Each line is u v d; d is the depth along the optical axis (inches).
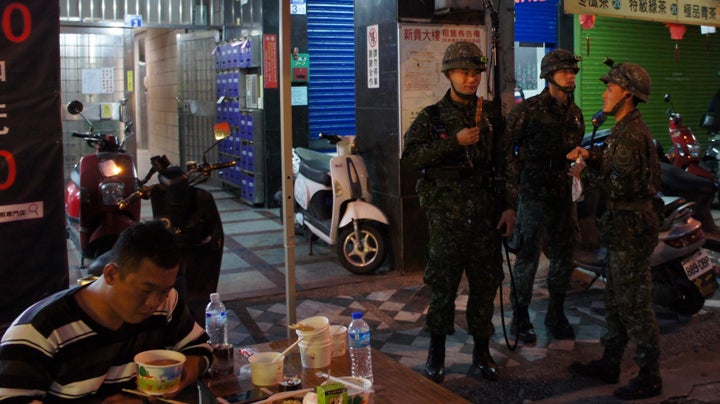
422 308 237.3
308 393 93.2
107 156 261.1
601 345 204.5
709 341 208.1
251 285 263.4
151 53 638.5
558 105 198.7
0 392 88.7
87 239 258.5
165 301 103.3
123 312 94.3
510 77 281.3
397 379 105.3
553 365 191.8
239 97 423.2
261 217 387.2
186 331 107.6
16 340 91.4
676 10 309.6
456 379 183.6
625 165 163.8
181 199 181.8
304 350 109.9
